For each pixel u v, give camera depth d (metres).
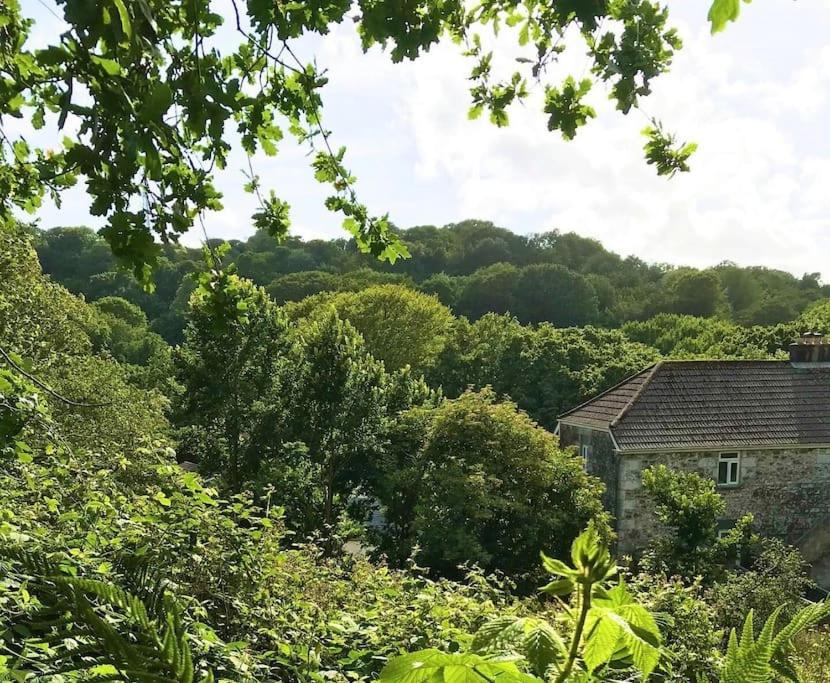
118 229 2.22
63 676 1.92
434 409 20.14
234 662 2.90
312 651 3.46
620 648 1.05
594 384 30.62
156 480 6.38
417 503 17.17
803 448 19.12
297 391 21.95
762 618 10.91
